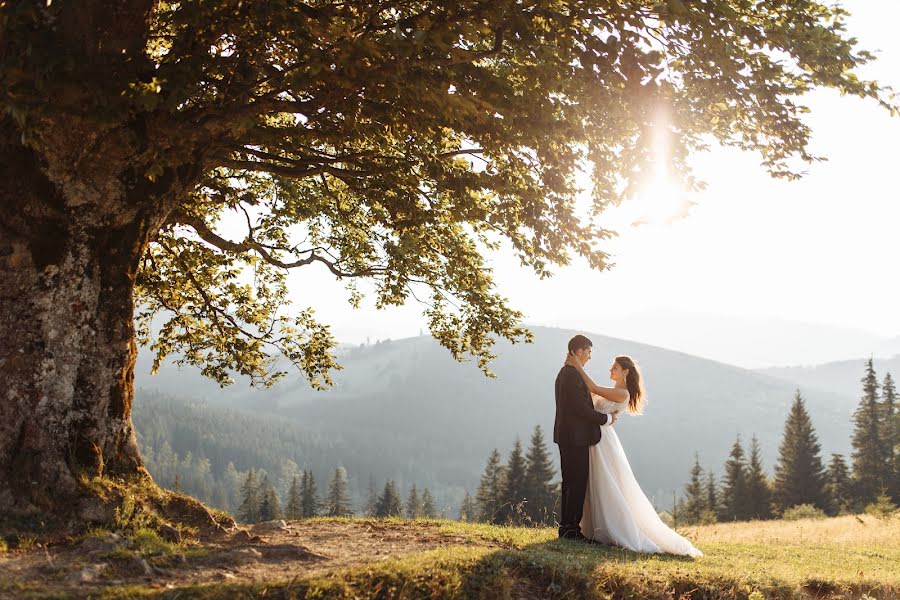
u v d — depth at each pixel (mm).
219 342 13484
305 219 12812
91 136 6941
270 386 13789
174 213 10531
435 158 8734
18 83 5812
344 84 6484
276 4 5762
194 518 7570
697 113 8594
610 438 8930
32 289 7086
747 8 7699
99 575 5344
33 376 7004
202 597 4871
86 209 7328
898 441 62969
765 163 8914
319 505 91125
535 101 7109
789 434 73188
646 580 6898
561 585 6504
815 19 7730
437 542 7742
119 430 7648
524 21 6246
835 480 70625
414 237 11422
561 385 8867
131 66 6387
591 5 6770
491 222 9391
